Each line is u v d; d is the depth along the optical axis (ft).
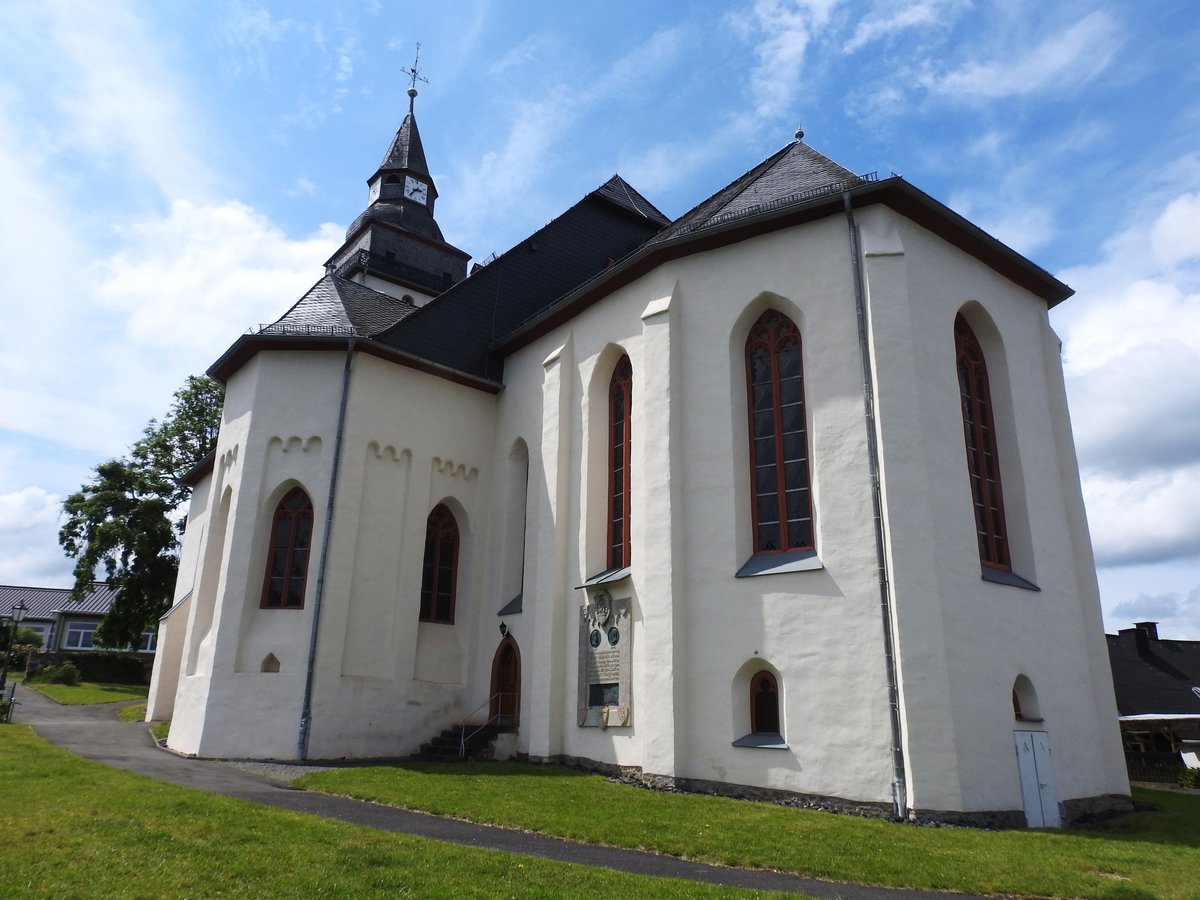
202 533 101.04
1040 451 59.21
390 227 138.92
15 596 262.47
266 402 71.77
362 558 69.15
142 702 117.91
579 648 62.28
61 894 23.38
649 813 42.22
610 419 67.46
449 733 70.59
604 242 93.76
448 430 77.05
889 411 50.14
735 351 58.18
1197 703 130.00
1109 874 33.09
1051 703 51.78
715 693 52.49
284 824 33.73
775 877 31.53
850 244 54.13
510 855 30.76
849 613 48.62
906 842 37.27
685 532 56.39
